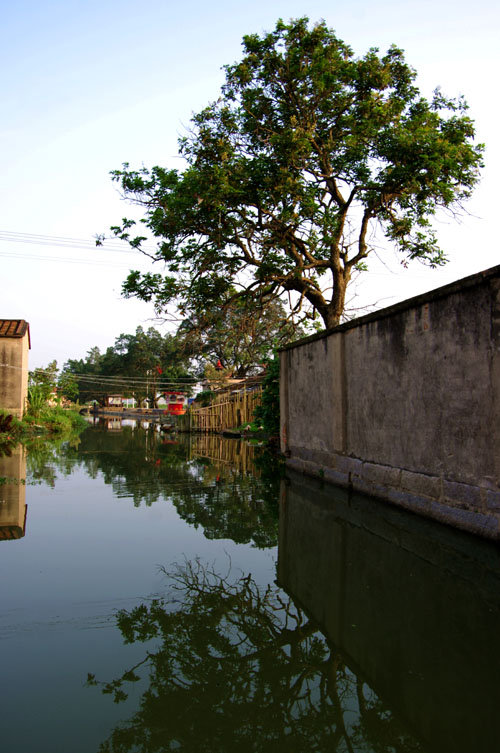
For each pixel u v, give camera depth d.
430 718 2.65
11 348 24.19
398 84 13.27
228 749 2.42
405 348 6.92
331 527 6.29
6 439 19.48
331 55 12.27
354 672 3.14
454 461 5.84
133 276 13.06
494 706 2.76
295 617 3.87
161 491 8.67
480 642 3.38
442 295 6.02
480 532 5.33
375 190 12.34
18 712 2.63
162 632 3.57
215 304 13.92
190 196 11.55
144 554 5.23
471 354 5.54
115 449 16.52
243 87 13.06
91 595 4.14
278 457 14.20
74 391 37.47
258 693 2.90
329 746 2.46
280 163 11.70
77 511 7.11
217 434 25.48
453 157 11.84
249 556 5.21
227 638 3.54
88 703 2.73
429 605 3.99
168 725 2.57
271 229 12.73
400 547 5.42
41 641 3.40
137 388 60.25
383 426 7.54
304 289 13.66
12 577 4.54
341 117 12.31
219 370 31.70
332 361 9.25
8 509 7.18
